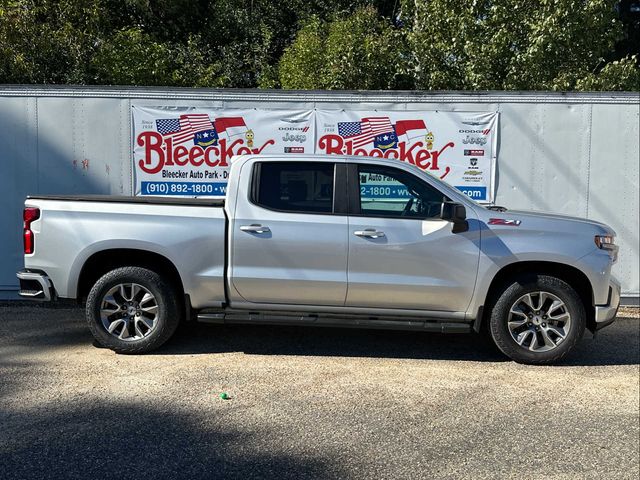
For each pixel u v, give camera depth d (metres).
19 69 12.05
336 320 5.86
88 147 8.43
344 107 8.47
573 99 8.34
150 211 5.83
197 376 5.45
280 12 20.33
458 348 6.48
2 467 3.77
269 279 5.79
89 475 3.70
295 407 4.79
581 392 5.23
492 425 4.52
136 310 5.98
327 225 5.76
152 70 13.41
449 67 12.39
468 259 5.73
